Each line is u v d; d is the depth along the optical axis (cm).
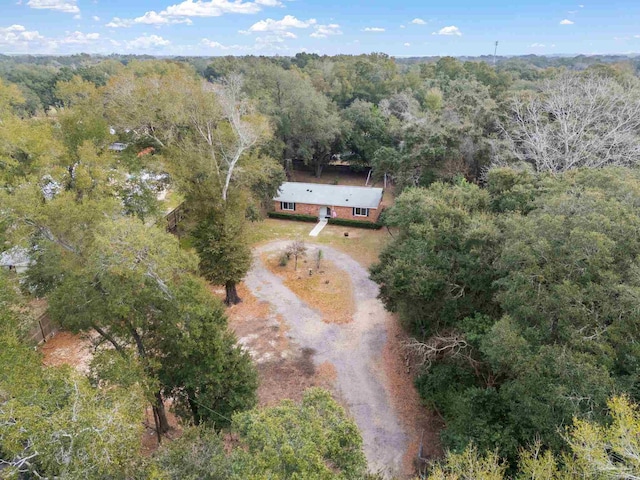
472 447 1328
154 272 1398
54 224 1656
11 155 2189
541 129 3073
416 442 1789
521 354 1200
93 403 1038
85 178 2075
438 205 1970
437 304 1909
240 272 2656
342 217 4209
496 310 1794
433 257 1872
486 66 7162
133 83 2825
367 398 2022
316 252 3562
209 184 2505
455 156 3169
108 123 2792
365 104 5369
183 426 1456
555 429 1090
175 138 2769
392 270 1938
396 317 2639
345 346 2388
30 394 1023
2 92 2608
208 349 1501
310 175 5762
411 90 6366
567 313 1182
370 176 5506
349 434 1011
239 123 2542
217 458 1127
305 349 2356
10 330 1326
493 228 1748
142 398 1270
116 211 1908
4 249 1673
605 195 1560
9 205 1583
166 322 1488
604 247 1162
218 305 1662
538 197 1997
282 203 4344
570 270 1247
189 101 2538
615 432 866
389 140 5109
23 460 919
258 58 10581
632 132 2888
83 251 1667
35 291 1809
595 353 1160
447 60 8169
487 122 3428
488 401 1462
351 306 2773
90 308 1418
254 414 1002
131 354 1527
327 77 7475
